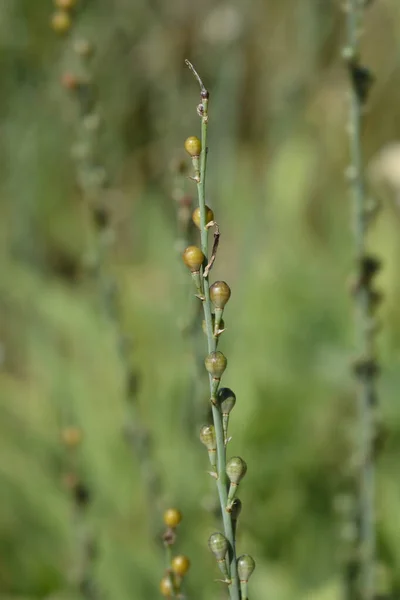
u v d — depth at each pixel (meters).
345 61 0.88
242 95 2.14
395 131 2.06
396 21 1.99
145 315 1.63
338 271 1.71
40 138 1.96
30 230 1.88
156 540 1.05
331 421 1.45
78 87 0.98
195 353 0.96
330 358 1.51
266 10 2.10
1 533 1.30
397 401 1.35
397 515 1.19
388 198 1.77
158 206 1.93
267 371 1.49
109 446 1.40
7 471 1.33
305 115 1.96
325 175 2.05
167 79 2.02
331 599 1.03
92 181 1.01
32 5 1.89
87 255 1.02
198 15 2.07
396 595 1.12
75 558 1.18
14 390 1.58
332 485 1.36
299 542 1.29
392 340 1.59
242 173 1.97
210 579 1.13
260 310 1.60
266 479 1.36
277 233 1.79
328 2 1.79
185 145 0.72
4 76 1.94
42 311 1.63
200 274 0.72
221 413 0.73
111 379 1.53
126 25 2.04
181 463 1.30
